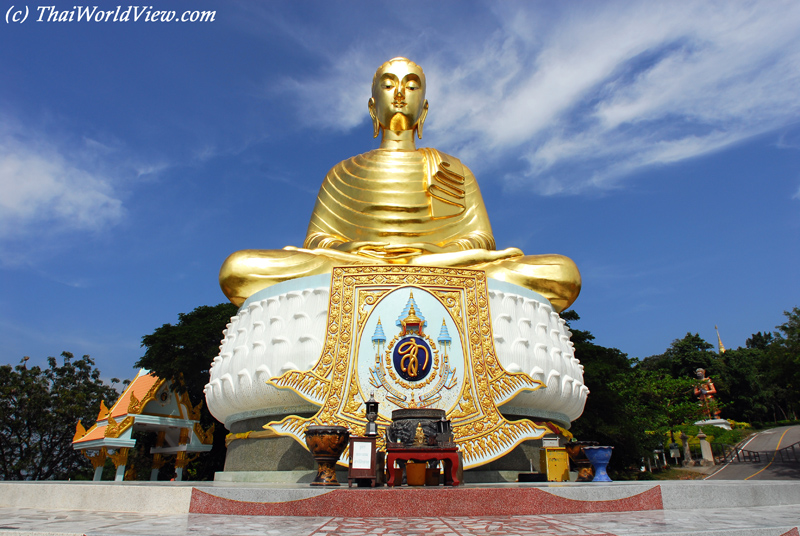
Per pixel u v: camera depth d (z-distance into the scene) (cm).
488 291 1131
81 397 3238
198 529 496
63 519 580
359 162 1592
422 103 1809
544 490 644
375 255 1348
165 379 2178
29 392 3128
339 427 834
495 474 1023
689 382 4328
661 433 3394
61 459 3219
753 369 5850
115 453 2002
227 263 1289
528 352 1135
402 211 1480
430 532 482
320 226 1553
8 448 3097
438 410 824
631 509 675
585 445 1077
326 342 1048
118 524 532
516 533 473
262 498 646
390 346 1039
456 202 1514
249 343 1158
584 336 2730
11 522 552
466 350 1055
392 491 619
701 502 720
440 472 902
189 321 2652
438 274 1109
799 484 805
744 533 476
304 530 494
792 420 5678
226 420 1228
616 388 2962
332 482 816
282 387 1017
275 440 1066
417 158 1565
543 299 1257
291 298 1145
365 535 465
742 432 4891
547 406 1169
